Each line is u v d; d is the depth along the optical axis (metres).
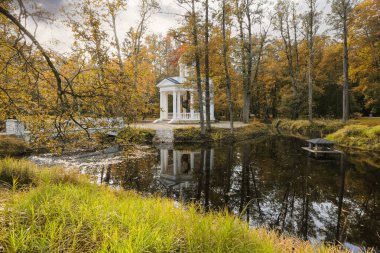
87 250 2.21
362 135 16.83
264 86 39.72
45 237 2.15
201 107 19.62
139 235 2.24
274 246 3.24
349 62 25.91
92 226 2.57
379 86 24.03
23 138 14.20
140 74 10.51
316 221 5.95
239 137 21.09
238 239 2.69
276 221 5.97
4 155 12.08
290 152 15.20
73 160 12.37
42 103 4.85
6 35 4.86
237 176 10.05
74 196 3.61
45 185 4.04
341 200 7.33
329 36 34.53
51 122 5.16
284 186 8.66
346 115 23.89
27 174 6.33
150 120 35.69
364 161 12.32
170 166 11.79
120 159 13.04
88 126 5.34
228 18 20.22
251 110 45.91
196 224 2.88
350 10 23.09
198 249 2.39
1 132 14.55
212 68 21.55
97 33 5.52
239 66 28.81
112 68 5.57
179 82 27.39
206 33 18.67
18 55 4.66
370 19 22.70
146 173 10.43
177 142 19.16
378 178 9.45
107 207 3.11
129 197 5.86
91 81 5.18
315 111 36.78
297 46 35.91
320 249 3.74
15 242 2.07
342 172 10.38
